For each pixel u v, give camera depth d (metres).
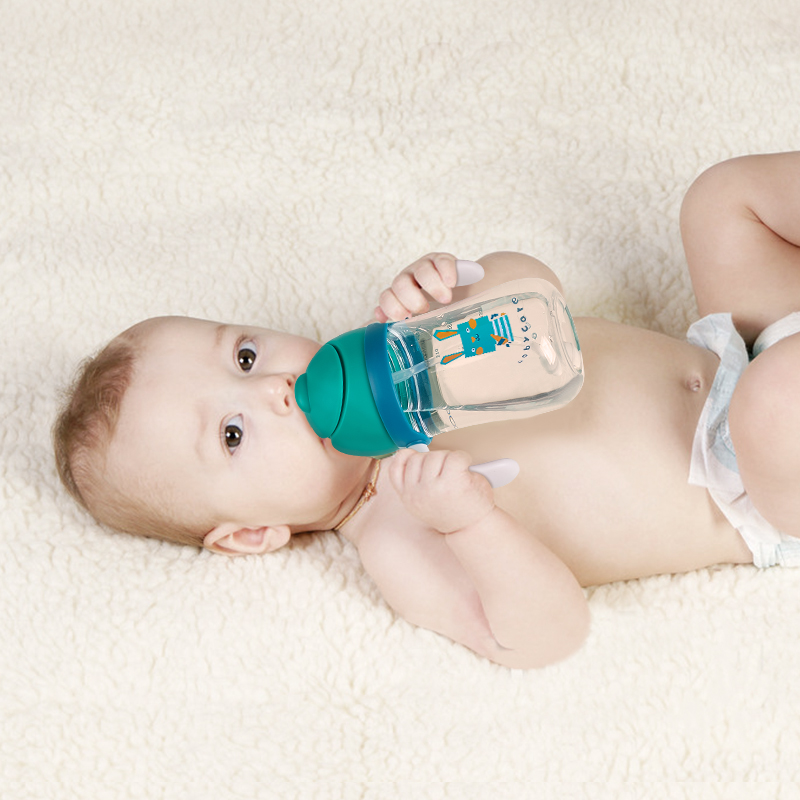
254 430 1.49
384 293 1.54
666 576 1.62
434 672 1.56
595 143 2.04
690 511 1.54
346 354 1.35
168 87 2.15
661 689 1.54
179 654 1.56
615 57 2.14
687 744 1.51
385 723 1.53
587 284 1.90
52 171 2.05
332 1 2.23
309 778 1.50
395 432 1.34
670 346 1.63
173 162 2.07
